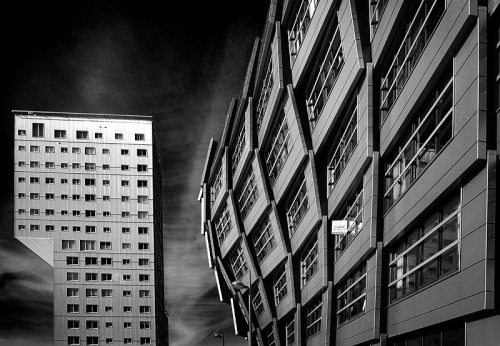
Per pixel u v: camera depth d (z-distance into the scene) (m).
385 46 20.72
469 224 13.66
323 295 30.88
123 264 88.19
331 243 30.27
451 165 14.64
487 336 13.06
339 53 26.30
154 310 87.94
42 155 88.38
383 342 20.94
